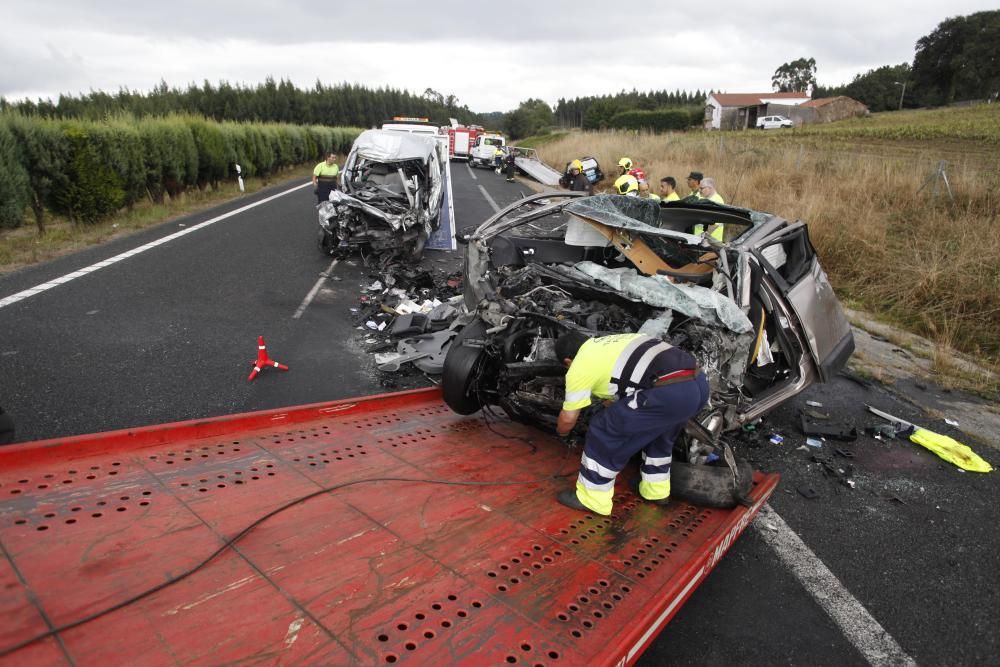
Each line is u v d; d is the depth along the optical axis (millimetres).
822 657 2734
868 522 3812
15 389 4574
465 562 2574
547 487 3463
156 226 11812
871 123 45969
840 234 10203
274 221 13023
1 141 9648
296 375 5352
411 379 5488
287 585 2252
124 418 4324
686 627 2857
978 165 15000
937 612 3064
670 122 71812
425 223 9836
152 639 1914
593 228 4473
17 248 9211
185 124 16031
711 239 4152
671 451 3391
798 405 5488
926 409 5492
